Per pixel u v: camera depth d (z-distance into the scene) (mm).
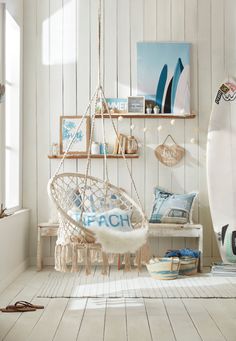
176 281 4242
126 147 4934
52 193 3756
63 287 4016
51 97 5004
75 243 3525
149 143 5012
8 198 4793
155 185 5008
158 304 3490
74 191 4387
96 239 3506
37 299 3631
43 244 4984
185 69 4980
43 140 5000
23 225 4707
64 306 3441
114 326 2998
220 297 3678
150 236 4754
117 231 3631
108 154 4938
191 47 5016
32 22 4996
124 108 4953
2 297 3689
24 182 4992
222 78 5012
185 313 3266
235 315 3217
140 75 4969
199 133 5012
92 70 5012
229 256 4676
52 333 2869
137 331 2906
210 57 5012
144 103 4918
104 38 5004
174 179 5008
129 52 5004
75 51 5012
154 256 5004
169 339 2770
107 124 5004
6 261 4055
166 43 4984
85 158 4977
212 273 4453
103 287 4016
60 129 4977
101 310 3344
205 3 5023
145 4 5012
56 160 4996
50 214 4926
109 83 4996
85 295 3746
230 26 5020
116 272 4633
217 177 4809
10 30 4828
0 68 4082
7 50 4805
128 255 3641
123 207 4816
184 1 5016
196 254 4613
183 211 4754
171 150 4996
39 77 5000
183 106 4961
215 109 4883
